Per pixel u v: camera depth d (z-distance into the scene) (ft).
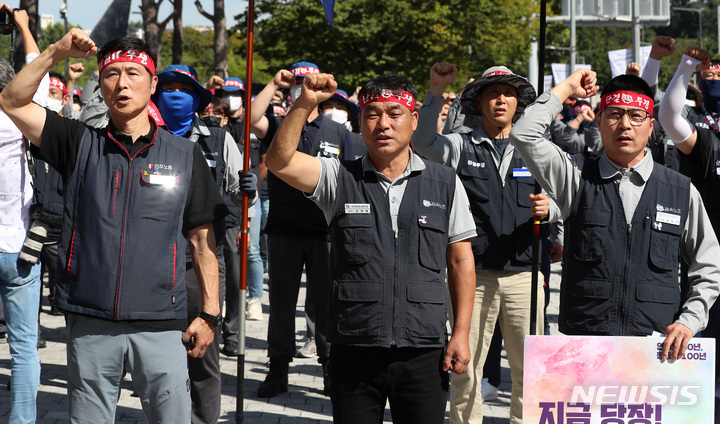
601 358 11.50
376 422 11.35
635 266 12.06
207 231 11.58
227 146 16.65
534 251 14.01
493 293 15.71
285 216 19.42
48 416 17.70
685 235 12.44
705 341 11.60
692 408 11.55
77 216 11.02
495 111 15.70
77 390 11.17
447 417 18.17
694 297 12.03
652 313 11.99
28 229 14.69
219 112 24.00
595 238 12.16
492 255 15.53
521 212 15.58
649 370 11.53
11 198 14.48
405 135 11.21
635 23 68.08
